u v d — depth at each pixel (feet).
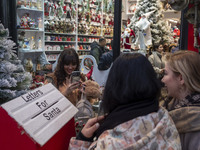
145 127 2.41
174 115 3.35
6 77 5.87
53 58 16.10
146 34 11.42
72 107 3.43
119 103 2.61
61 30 16.43
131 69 2.56
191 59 3.41
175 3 6.33
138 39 11.43
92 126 2.77
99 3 16.99
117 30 9.35
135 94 2.52
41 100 3.05
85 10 17.29
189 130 3.19
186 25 10.41
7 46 5.92
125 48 11.21
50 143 2.87
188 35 10.33
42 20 15.26
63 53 6.29
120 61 2.65
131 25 12.17
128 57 2.66
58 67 6.30
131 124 2.43
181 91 3.55
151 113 2.52
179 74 3.49
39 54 15.17
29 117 2.72
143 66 2.59
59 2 16.46
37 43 15.12
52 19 16.08
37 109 2.88
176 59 3.50
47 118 2.89
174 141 2.53
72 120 3.50
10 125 2.60
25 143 2.58
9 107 2.64
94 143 2.62
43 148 2.72
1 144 2.60
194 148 3.15
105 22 16.96
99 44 10.66
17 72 6.45
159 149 2.35
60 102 3.29
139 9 12.01
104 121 2.65
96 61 9.90
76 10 17.42
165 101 4.08
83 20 17.38
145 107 2.54
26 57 14.16
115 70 2.64
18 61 6.49
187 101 3.40
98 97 5.24
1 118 2.61
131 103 2.57
